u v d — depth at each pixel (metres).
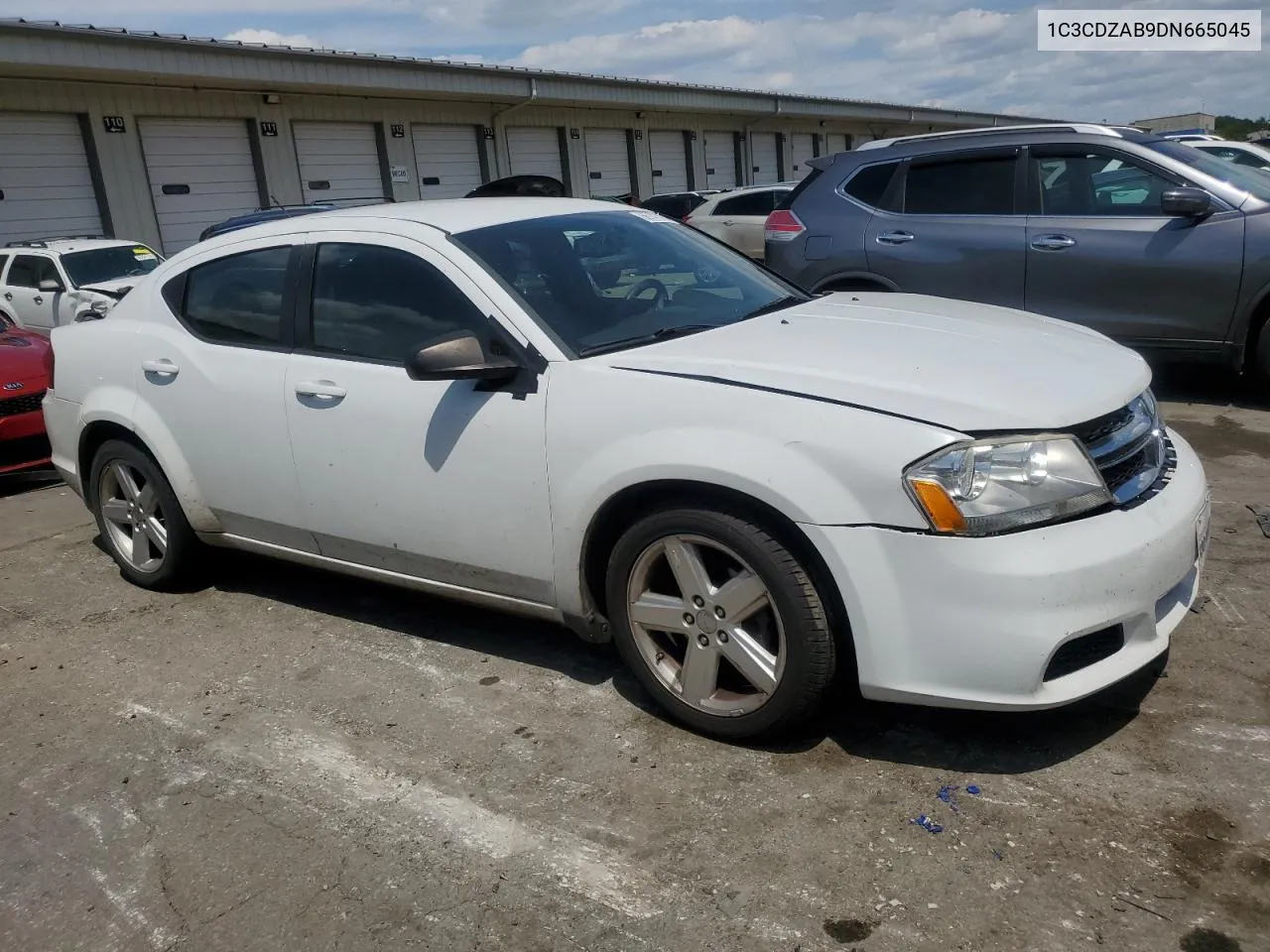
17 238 16.23
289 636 4.04
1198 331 6.27
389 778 2.98
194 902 2.52
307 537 3.86
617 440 2.94
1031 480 2.56
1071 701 2.58
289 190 20.05
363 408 3.49
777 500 2.65
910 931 2.23
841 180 7.36
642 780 2.87
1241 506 4.68
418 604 4.25
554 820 2.72
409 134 22.27
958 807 2.63
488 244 3.50
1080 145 6.54
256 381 3.81
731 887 2.42
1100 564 2.54
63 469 4.80
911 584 2.56
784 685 2.79
